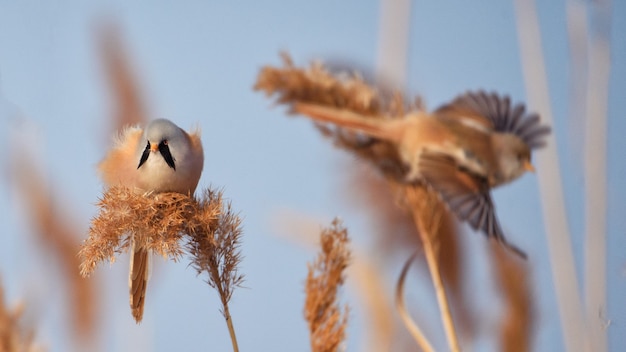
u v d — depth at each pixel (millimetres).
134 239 7484
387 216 10836
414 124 9555
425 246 9516
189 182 8945
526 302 11023
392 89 10219
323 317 7680
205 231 7273
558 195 10852
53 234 11797
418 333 9461
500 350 11070
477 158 9453
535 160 11102
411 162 9523
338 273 7746
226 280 7285
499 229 9086
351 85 9617
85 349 11648
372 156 9656
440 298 9367
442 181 9148
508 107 10578
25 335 10039
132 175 8883
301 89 9391
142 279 8188
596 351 10500
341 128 9656
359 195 10914
